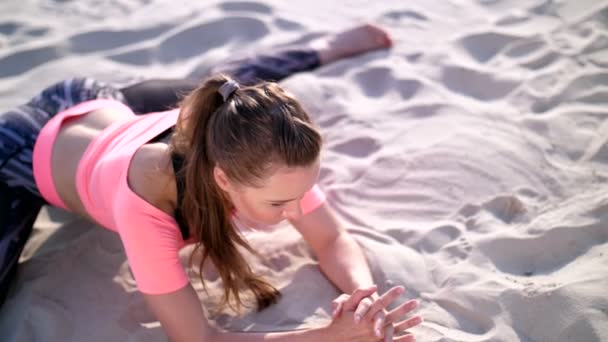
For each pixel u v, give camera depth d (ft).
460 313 6.25
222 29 11.48
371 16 11.65
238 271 6.07
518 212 7.29
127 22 11.80
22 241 6.97
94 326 6.47
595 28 10.20
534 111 8.83
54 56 10.89
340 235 6.73
